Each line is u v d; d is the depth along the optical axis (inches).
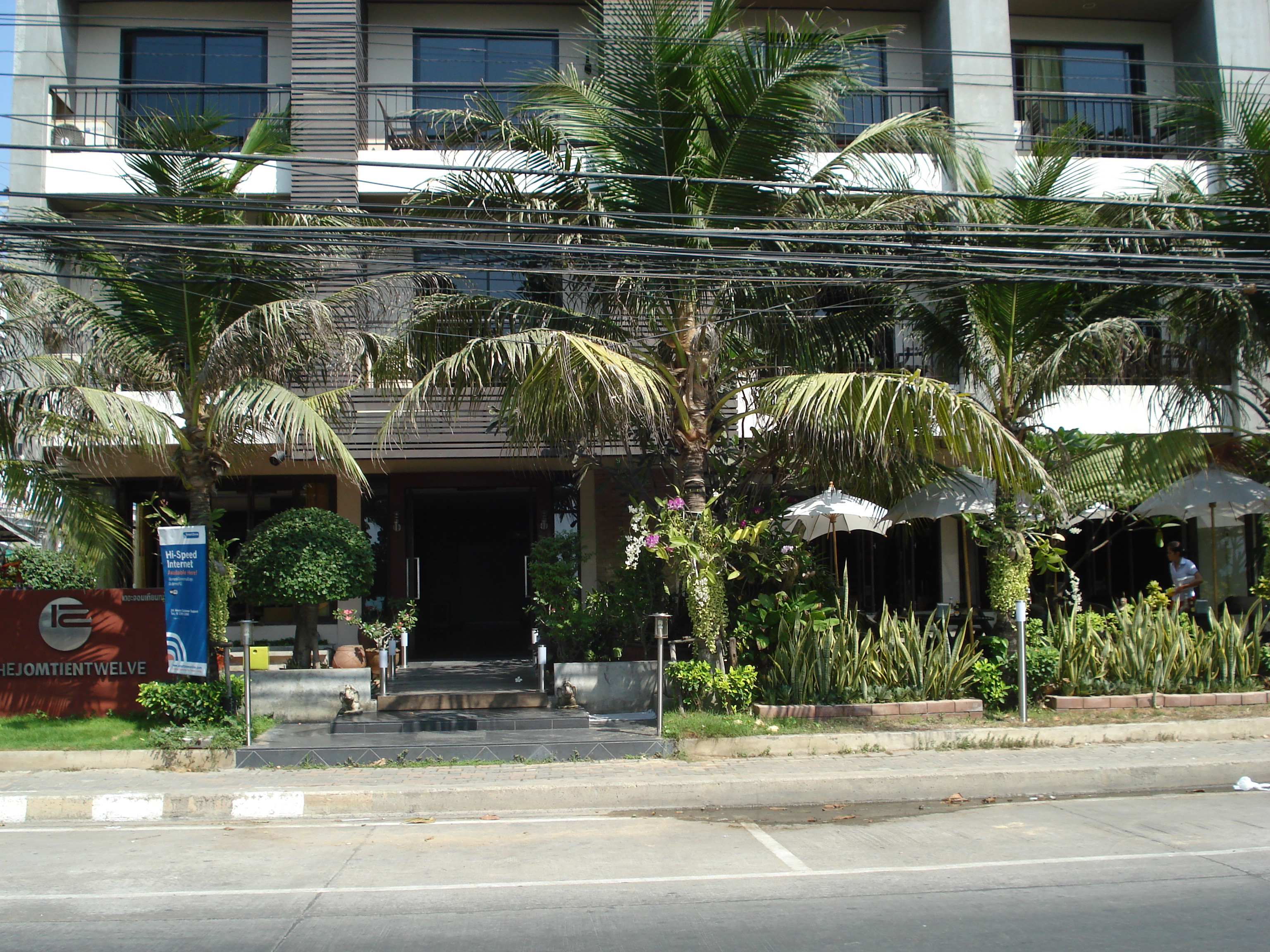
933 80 633.6
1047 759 369.4
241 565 427.5
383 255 467.2
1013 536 447.5
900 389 367.2
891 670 434.9
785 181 411.5
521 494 653.9
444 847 282.0
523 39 633.6
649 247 389.4
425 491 641.0
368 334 409.4
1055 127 587.2
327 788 334.3
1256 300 470.0
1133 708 435.8
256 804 325.1
